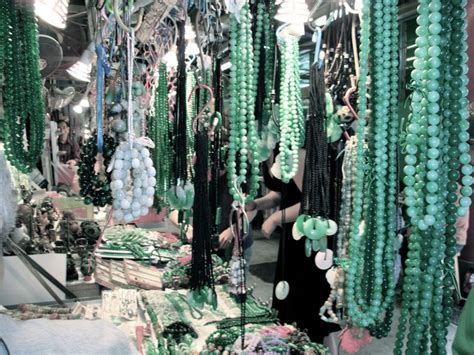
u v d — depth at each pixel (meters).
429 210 0.72
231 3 0.98
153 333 1.47
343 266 1.06
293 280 1.80
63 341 0.67
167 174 1.79
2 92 1.24
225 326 1.49
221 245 1.69
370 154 0.86
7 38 1.17
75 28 1.78
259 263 3.62
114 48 1.10
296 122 1.16
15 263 1.73
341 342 1.10
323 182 1.16
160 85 1.78
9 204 0.69
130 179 0.88
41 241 2.14
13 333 0.65
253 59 1.11
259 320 1.56
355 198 0.88
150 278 2.06
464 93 0.70
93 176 0.98
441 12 0.69
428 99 0.70
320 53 1.13
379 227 0.86
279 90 1.16
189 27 1.26
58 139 3.63
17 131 1.25
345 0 1.04
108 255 2.29
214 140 1.32
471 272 1.68
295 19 1.02
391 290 0.88
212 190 1.36
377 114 0.83
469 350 0.81
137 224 2.91
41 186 3.00
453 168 0.72
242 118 1.06
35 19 1.20
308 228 1.15
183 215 1.77
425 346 0.77
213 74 1.25
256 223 3.58
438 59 0.69
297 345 1.34
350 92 1.10
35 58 1.23
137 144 0.88
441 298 0.75
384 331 0.95
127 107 0.96
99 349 0.68
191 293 1.19
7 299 1.72
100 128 0.95
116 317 1.61
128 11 0.90
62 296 1.83
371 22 0.82
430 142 0.71
